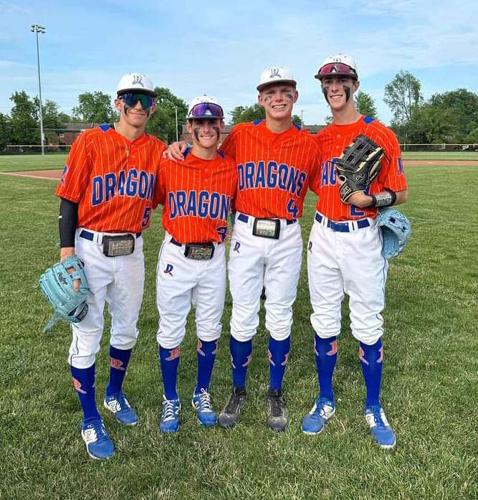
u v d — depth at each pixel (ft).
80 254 9.28
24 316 15.67
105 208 9.12
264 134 9.93
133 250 9.57
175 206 9.80
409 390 11.45
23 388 11.38
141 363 12.89
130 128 9.16
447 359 13.05
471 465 8.84
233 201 10.52
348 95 9.58
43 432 9.78
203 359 10.67
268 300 10.50
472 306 17.16
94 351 9.56
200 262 9.93
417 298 17.90
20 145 217.15
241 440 9.72
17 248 24.66
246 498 8.13
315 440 9.70
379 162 9.55
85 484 8.45
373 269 9.83
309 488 8.36
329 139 10.03
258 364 12.88
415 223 32.60
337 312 10.42
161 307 10.18
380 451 9.33
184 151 9.69
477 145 221.66
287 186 9.94
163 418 10.25
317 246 10.13
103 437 9.45
